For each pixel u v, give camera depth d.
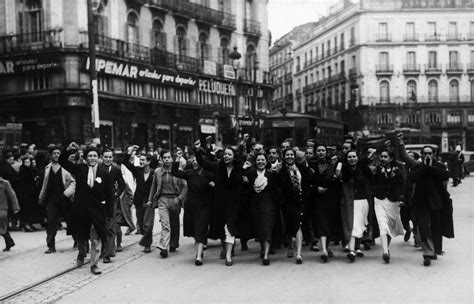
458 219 15.09
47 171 11.44
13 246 12.25
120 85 33.03
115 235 10.69
